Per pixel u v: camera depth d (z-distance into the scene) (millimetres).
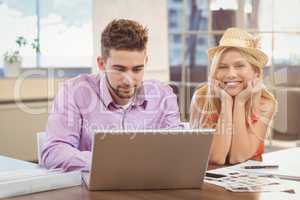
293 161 1864
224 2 4688
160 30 5195
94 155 1337
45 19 4699
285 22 4359
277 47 4324
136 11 5090
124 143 1338
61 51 4758
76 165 1564
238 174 1629
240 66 1845
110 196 1346
